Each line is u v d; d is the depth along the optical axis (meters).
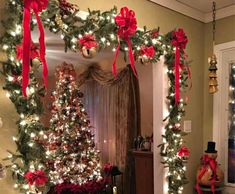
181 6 2.79
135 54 2.21
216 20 3.00
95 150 3.83
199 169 2.78
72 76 3.76
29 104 1.58
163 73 2.58
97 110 4.57
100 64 4.45
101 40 1.92
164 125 2.57
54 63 4.46
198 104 3.00
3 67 1.56
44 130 1.67
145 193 3.03
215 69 2.64
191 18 2.94
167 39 2.45
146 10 2.46
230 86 2.90
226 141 2.90
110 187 3.80
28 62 1.41
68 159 3.57
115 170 3.79
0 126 1.54
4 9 1.59
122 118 4.09
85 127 3.75
